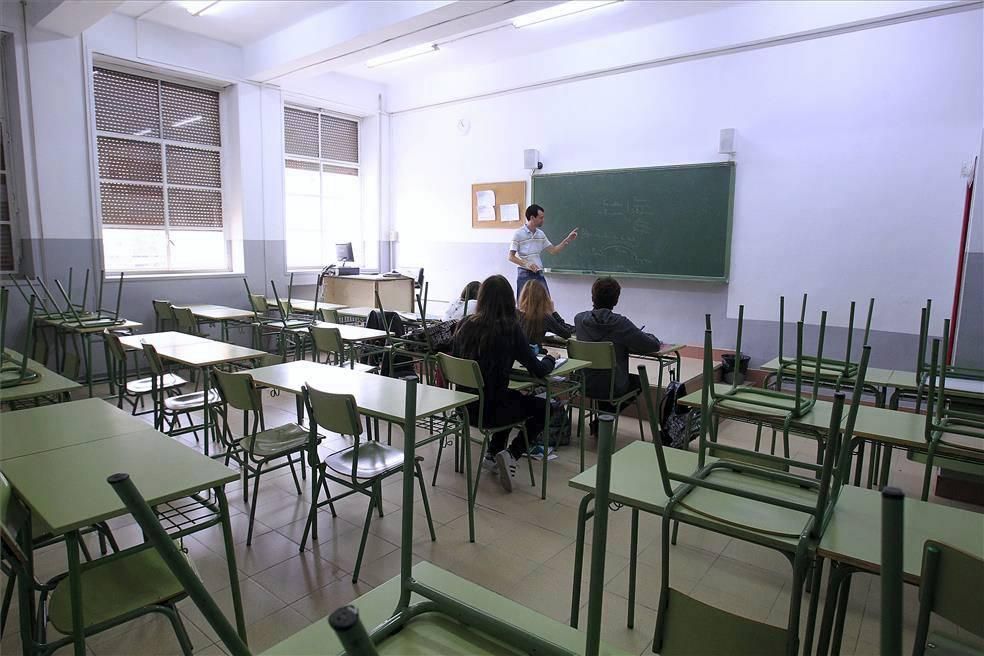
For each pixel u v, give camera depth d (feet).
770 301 16.42
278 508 8.98
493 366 9.20
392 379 9.16
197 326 16.89
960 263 12.80
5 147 15.80
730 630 3.96
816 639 5.99
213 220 20.94
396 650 2.65
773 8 15.47
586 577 7.27
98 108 17.66
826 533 4.13
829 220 15.33
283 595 6.79
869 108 14.53
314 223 24.50
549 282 20.77
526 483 10.10
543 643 2.57
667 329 18.35
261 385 8.90
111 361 14.83
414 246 25.27
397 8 15.33
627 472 5.22
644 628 6.27
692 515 4.39
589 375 11.20
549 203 20.39
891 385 9.46
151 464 5.29
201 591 2.11
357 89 24.16
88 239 17.16
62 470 5.12
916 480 10.53
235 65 20.04
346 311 18.04
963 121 13.41
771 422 7.24
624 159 18.74
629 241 18.65
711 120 16.94
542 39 18.85
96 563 4.73
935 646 4.13
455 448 10.96
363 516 8.75
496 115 21.81
